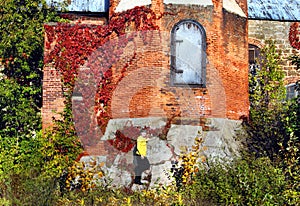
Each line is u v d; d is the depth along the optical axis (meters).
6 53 18.17
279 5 22.22
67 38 17.36
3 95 17.48
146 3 16.83
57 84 17.25
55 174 14.61
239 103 17.95
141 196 13.16
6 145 16.55
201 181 13.08
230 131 17.14
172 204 11.92
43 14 18.64
